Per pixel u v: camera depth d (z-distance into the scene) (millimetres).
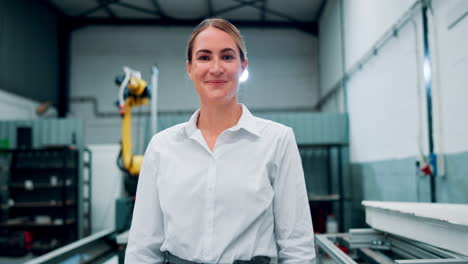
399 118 2473
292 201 677
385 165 2766
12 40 4758
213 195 658
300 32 6129
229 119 738
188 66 745
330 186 3758
